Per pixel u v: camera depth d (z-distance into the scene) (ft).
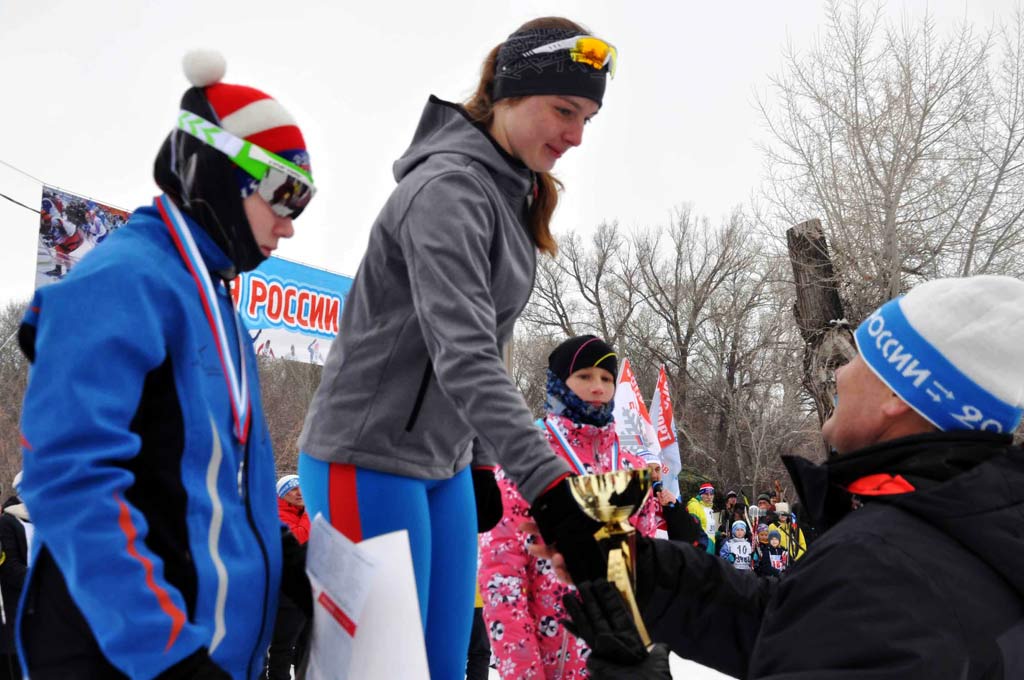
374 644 5.42
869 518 5.48
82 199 30.66
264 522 6.07
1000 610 5.08
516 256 7.71
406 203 7.10
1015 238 59.36
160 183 6.14
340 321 7.90
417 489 7.55
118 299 5.25
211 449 5.55
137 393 5.20
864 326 6.42
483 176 7.32
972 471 5.42
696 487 110.73
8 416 67.82
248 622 5.61
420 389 7.41
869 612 4.94
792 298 89.35
